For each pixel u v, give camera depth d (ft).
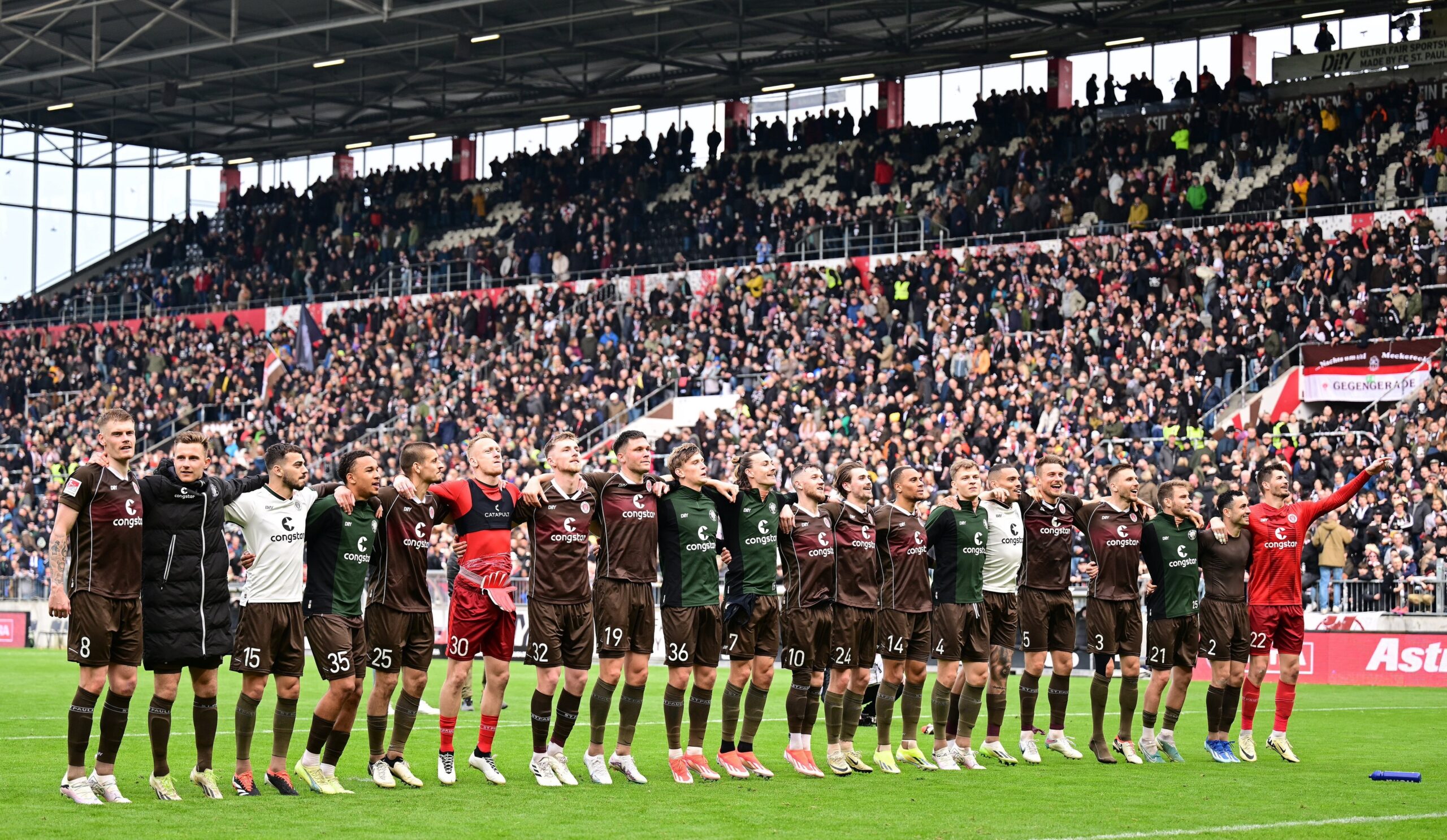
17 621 95.91
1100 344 95.09
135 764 38.40
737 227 123.24
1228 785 36.65
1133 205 107.45
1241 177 107.86
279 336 133.80
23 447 130.21
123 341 139.54
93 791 32.12
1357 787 36.40
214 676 33.24
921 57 130.62
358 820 29.91
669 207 132.26
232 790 33.76
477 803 32.35
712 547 36.91
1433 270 90.58
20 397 142.00
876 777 37.63
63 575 30.81
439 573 84.33
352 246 143.84
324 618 33.45
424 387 119.55
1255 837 29.32
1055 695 42.32
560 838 28.22
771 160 131.75
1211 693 42.14
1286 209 100.01
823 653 37.93
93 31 116.06
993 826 30.27
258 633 33.06
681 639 36.35
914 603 39.11
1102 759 41.27
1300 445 79.10
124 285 157.07
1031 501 41.39
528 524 36.42
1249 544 42.27
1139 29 121.60
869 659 38.37
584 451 106.22
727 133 136.56
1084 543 74.02
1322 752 44.16
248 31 127.44
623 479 36.37
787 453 92.84
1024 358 95.91
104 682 31.99
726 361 108.88
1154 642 41.52
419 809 31.37
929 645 39.65
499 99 151.94
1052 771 39.17
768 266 114.21
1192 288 96.12
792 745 38.22
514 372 113.80
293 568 33.50
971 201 114.52
